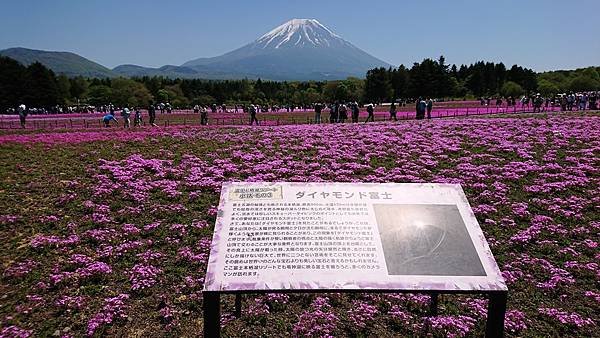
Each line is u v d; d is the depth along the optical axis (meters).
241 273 7.36
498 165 18.61
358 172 18.12
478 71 127.62
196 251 11.77
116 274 10.75
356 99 119.44
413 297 9.83
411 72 121.88
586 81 126.31
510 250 11.96
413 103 101.12
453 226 8.14
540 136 23.27
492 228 13.05
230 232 7.91
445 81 112.31
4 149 21.94
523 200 15.04
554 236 12.59
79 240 12.25
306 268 7.45
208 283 7.22
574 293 10.05
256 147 22.39
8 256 11.54
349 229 8.04
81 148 22.22
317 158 19.94
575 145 21.02
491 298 7.62
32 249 11.83
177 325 8.90
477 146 21.81
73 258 11.22
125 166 18.58
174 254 11.71
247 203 8.40
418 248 7.79
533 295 9.99
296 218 8.17
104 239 12.34
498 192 15.53
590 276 10.63
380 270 7.49
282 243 7.77
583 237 12.49
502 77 136.75
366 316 9.15
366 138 24.11
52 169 18.31
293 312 9.45
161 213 13.98
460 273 7.49
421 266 7.55
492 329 7.75
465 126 27.39
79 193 15.60
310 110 82.56
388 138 23.89
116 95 108.19
